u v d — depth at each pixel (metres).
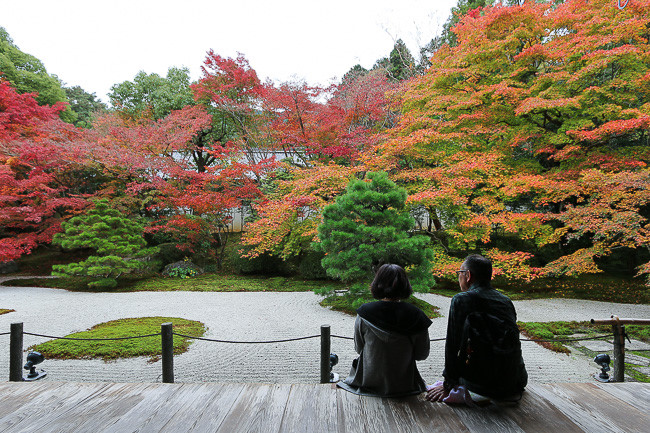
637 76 8.51
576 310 8.02
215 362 4.89
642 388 2.69
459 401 2.28
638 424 2.15
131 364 4.79
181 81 16.41
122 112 15.52
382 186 7.04
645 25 8.45
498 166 9.33
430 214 11.01
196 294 9.83
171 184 12.81
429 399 2.37
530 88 8.95
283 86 11.01
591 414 2.26
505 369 2.07
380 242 6.64
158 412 2.36
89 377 4.39
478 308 2.08
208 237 13.88
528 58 9.42
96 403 2.49
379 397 2.44
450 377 2.15
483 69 10.20
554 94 8.49
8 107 12.51
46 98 16.48
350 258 6.64
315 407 2.38
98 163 12.09
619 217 7.21
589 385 2.74
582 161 9.23
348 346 5.57
